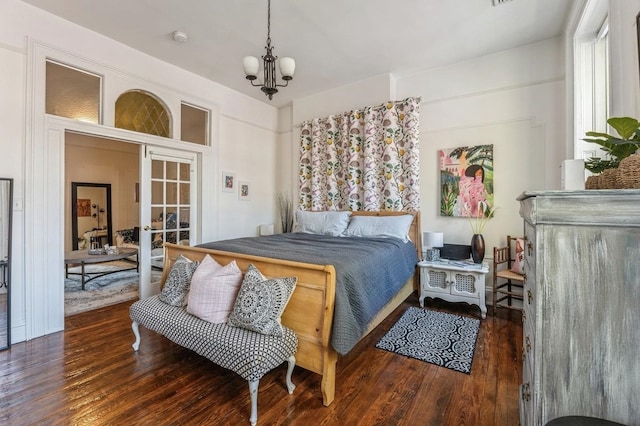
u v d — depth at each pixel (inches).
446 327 111.3
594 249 35.6
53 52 107.1
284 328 71.5
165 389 73.7
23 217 101.3
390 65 146.3
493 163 135.2
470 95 140.4
